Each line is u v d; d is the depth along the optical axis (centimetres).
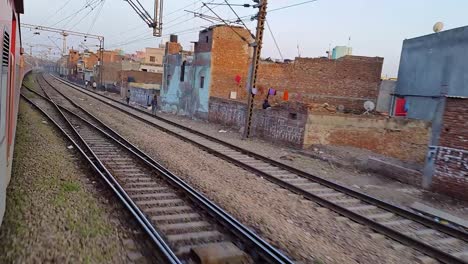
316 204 929
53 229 631
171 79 3653
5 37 495
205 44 3002
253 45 2030
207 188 981
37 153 1205
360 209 912
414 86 2089
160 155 1387
